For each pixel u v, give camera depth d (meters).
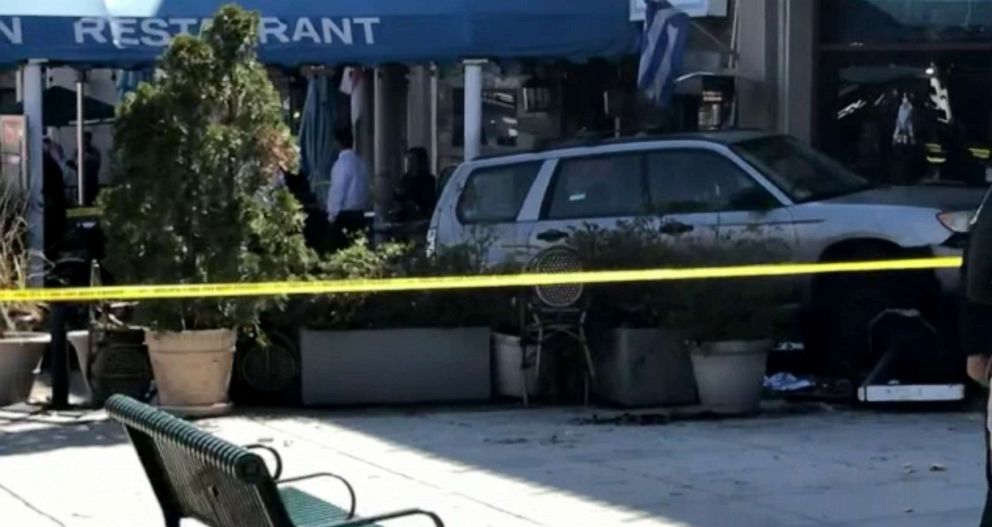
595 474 10.90
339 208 20.22
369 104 24.30
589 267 13.70
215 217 12.90
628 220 14.67
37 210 16.45
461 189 15.66
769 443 12.01
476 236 15.09
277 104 13.11
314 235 19.83
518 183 15.51
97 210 13.83
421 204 21.25
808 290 14.48
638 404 13.64
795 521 9.52
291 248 13.23
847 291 14.31
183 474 6.91
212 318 12.98
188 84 12.81
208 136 12.81
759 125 18.72
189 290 12.36
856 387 13.72
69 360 14.42
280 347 13.73
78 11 16.91
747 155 14.88
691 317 13.17
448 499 10.16
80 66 17.36
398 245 14.23
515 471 11.02
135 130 12.82
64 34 16.81
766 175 14.74
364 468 11.18
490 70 21.69
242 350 13.71
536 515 9.70
